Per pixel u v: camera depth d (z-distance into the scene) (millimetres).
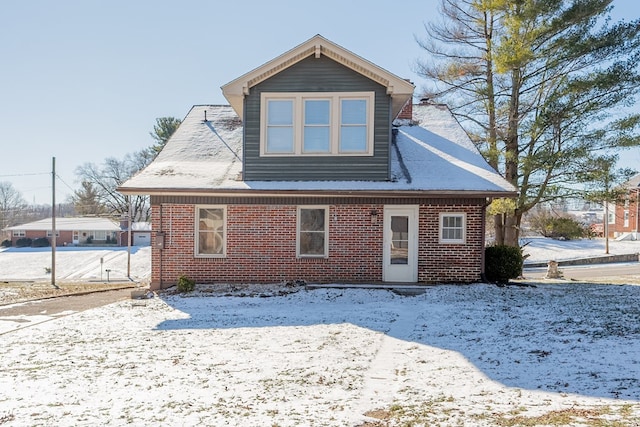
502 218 22953
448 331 9422
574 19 19516
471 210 14695
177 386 6516
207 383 6625
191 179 15117
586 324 9398
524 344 8117
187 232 14977
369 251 14844
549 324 9570
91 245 60281
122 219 57812
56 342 9375
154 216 15023
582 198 21156
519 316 10508
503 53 19703
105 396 6164
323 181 15000
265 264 14961
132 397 6105
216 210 15125
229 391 6270
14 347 9062
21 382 6840
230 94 15102
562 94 20156
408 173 15320
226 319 11148
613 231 55688
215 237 15117
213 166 16203
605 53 19984
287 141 15211
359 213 14859
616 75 19234
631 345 7629
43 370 7453
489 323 9930
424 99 21234
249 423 5152
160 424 5188
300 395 6055
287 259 14938
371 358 7742
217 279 14992
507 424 4820
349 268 14859
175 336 9609
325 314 11438
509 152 20750
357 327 10039
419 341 8758
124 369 7395
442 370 6965
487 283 14695
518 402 5473
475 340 8617
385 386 6352
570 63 20844
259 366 7430
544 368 6727
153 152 56500
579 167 20578
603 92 19844
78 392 6344
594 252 40312
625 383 5879
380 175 14961
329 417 5270
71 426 5191
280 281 14930
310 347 8523
